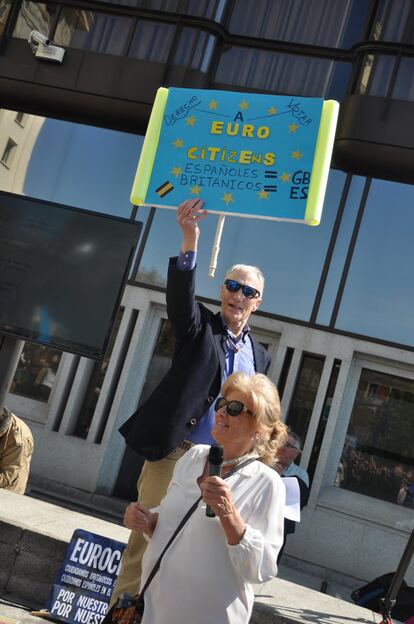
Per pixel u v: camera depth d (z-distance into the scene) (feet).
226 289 12.26
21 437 18.25
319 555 30.04
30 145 35.65
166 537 8.77
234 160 12.99
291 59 33.88
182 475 9.09
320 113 12.79
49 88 34.73
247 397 8.82
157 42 34.24
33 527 15.67
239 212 12.77
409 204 32.12
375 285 31.83
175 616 8.35
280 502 8.52
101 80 34.27
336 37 33.53
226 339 12.17
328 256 32.32
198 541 8.46
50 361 33.99
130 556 12.46
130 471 32.55
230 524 8.07
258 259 32.94
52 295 16.75
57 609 14.75
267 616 14.12
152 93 33.63
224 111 13.19
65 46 34.99
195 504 8.73
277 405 8.94
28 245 16.97
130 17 34.71
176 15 34.01
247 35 34.32
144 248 33.86
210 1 34.01
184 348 11.83
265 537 8.32
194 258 11.73
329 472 31.17
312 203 12.48
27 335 16.69
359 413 31.53
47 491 31.89
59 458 32.58
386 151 31.35
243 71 34.14
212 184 12.94
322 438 31.04
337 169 32.91
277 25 34.22
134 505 9.07
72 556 15.07
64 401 33.47
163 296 33.27
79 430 33.12
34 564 15.43
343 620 14.89
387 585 20.95
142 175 13.33
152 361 33.42
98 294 16.56
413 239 31.83
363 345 31.48
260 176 12.78
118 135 35.12
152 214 34.04
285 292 32.50
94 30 34.96
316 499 30.40
